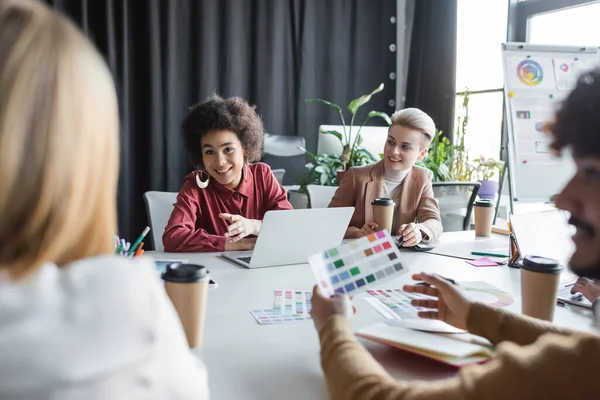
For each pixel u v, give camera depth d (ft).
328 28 13.53
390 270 3.26
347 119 13.98
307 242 5.02
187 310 2.88
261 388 2.46
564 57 9.25
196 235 5.67
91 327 1.59
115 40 11.09
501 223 9.46
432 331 3.07
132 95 11.55
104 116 1.76
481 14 12.73
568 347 1.81
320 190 8.36
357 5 13.73
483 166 10.93
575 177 2.06
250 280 4.44
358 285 3.14
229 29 12.33
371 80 14.15
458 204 8.21
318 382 2.54
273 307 3.71
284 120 13.34
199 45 12.07
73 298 1.63
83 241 1.79
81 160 1.67
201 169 6.77
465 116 12.10
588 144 1.96
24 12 1.69
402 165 7.11
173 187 12.00
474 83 12.95
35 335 1.52
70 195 1.66
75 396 1.56
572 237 2.20
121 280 1.71
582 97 2.00
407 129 6.97
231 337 3.12
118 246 4.17
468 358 2.68
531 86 9.16
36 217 1.62
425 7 13.33
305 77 13.33
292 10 13.09
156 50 11.44
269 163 12.23
